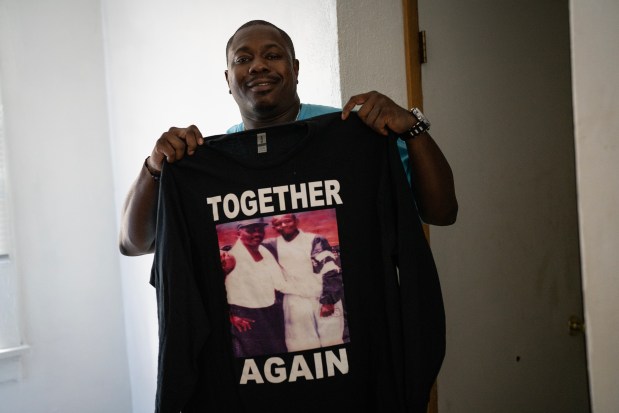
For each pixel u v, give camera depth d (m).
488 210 1.97
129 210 1.20
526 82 2.10
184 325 1.03
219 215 1.08
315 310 1.05
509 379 2.04
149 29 2.47
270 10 1.82
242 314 1.07
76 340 2.71
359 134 1.08
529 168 2.11
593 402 0.88
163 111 2.40
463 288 1.88
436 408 1.78
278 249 1.06
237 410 1.08
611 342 0.86
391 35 1.68
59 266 2.67
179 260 1.05
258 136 1.08
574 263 2.27
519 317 2.08
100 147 2.79
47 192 2.63
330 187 1.07
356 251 1.06
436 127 1.79
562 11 2.22
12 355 2.50
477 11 1.94
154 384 2.50
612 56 0.84
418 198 1.18
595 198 0.87
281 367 1.06
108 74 2.83
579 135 0.88
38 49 2.62
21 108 2.56
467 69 1.90
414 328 1.02
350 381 1.06
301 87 1.72
